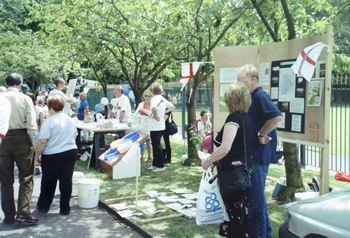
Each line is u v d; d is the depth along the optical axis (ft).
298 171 24.77
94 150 35.86
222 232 15.38
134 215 22.26
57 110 22.62
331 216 12.57
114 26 41.75
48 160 22.62
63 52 55.47
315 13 33.40
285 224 14.35
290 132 21.71
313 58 18.74
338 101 36.29
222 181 14.70
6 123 18.84
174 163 37.55
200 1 33.53
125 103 40.37
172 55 41.52
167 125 37.01
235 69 24.45
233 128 14.46
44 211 23.39
